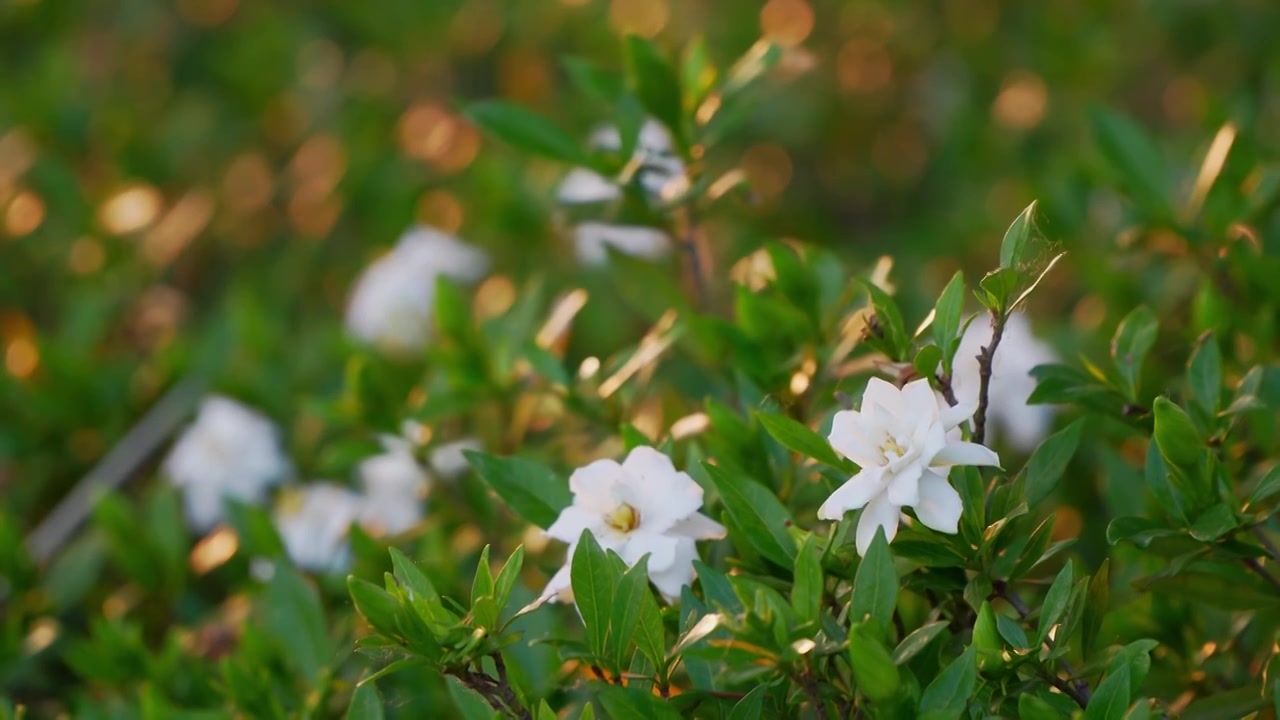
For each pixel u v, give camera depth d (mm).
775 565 1442
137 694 1655
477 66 2961
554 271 2178
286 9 3090
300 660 1599
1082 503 1724
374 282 2016
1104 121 1716
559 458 1690
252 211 2676
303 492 1796
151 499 1878
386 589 1414
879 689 1364
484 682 1409
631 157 1640
